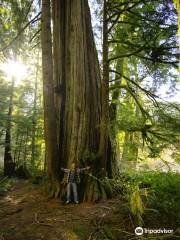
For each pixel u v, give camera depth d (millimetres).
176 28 9914
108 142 11406
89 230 7543
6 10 13031
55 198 10656
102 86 11070
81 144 11039
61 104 11953
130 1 10641
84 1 12062
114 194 10125
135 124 10883
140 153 12992
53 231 7668
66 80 11969
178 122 10375
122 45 12219
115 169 11539
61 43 12359
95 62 11977
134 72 14078
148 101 11789
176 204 8062
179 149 10117
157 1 10352
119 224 7711
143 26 10562
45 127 11000
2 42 13977
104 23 11164
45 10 11023
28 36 14680
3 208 10016
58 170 11164
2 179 16891
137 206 7309
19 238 7406
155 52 10352
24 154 22000
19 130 22031
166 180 10336
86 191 10297
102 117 10938
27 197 11211
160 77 12047
